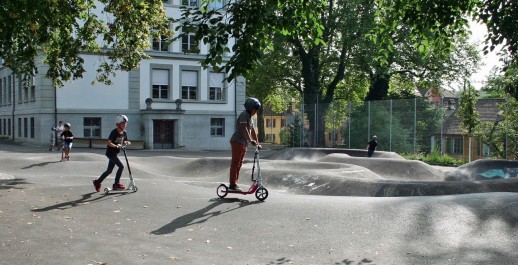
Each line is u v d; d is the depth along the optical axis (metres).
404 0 10.54
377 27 11.95
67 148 18.75
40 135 34.44
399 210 7.98
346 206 8.39
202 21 8.02
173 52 37.75
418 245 6.67
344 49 38.94
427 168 18.50
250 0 7.97
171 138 38.06
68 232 7.32
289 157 25.34
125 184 11.90
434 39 11.18
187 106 38.53
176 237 7.09
